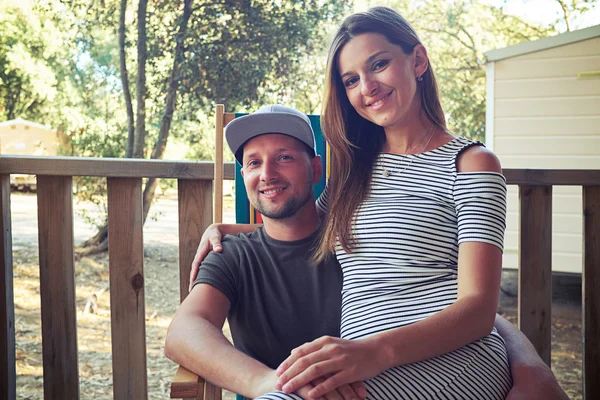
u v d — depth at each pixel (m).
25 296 6.76
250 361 1.28
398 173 1.55
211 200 1.97
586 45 5.96
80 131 9.90
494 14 11.63
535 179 1.98
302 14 8.51
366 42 1.54
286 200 1.55
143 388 1.98
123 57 9.02
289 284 1.57
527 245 2.03
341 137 1.63
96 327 5.90
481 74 11.59
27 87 9.88
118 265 1.95
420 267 1.44
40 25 9.78
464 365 1.27
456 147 1.48
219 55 8.35
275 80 8.51
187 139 8.91
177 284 7.23
